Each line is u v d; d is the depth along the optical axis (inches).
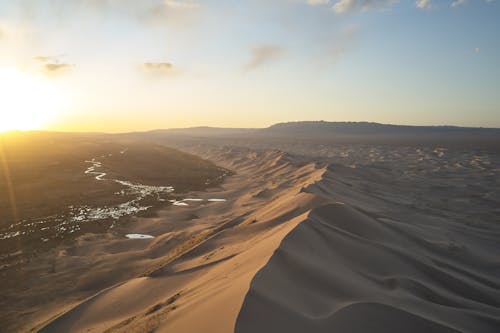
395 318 421.4
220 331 349.1
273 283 474.3
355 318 411.2
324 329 373.7
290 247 644.7
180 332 387.5
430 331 410.0
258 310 380.8
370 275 666.2
